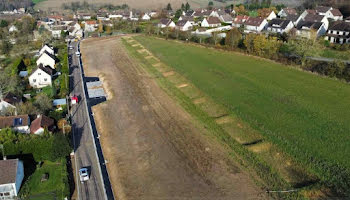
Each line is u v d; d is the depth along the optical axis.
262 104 67.88
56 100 70.06
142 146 54.88
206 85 79.62
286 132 56.34
